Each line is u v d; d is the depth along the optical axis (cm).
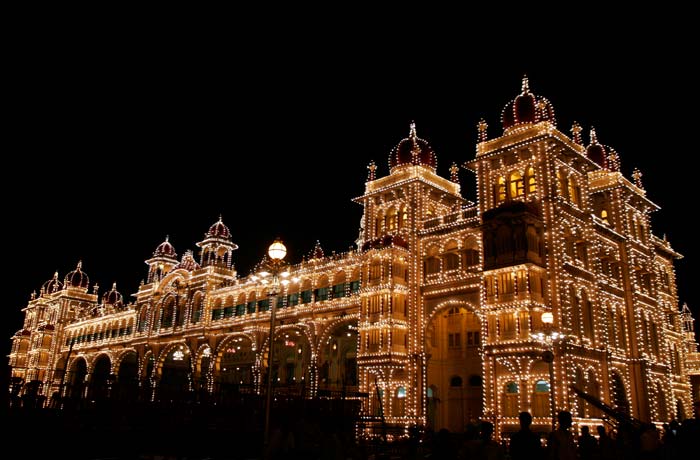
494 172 5478
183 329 8681
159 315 9362
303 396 4094
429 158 6431
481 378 5394
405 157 6406
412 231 5947
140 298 9919
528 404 4531
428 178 6284
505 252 4894
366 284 5991
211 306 8456
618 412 4509
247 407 3922
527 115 5384
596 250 5531
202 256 8925
